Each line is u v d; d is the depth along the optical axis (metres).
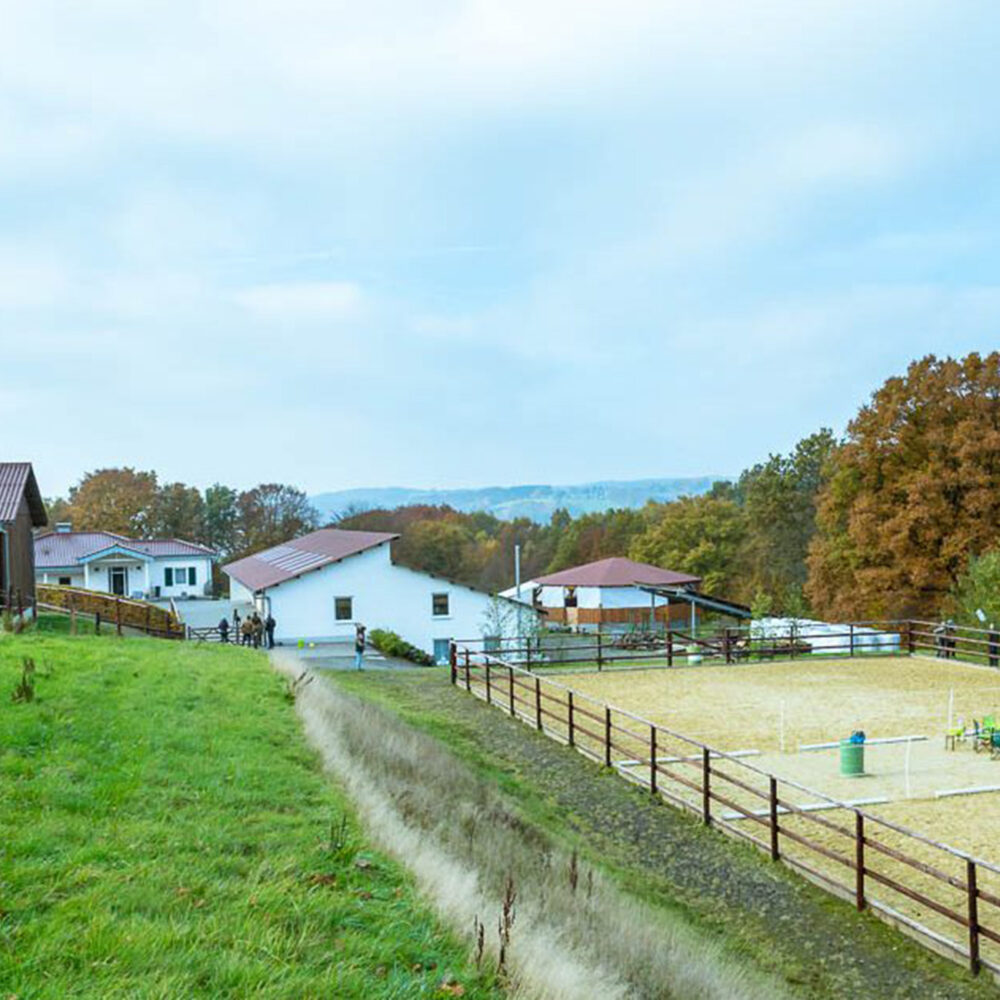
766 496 72.69
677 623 58.19
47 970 5.52
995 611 31.97
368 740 14.78
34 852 7.62
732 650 30.17
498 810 12.76
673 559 79.19
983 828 13.02
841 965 9.55
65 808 8.96
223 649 26.77
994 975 9.20
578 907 8.54
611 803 15.00
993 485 40.81
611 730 18.95
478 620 45.53
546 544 125.50
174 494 107.62
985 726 17.14
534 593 55.25
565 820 14.13
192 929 6.29
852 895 11.01
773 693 23.67
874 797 14.44
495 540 129.12
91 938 5.94
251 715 15.17
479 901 7.39
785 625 35.19
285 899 7.02
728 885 11.62
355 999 5.57
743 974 8.49
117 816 8.88
